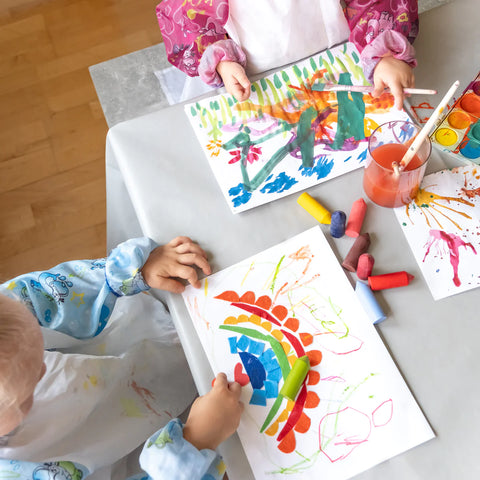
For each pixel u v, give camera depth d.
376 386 0.59
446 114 0.75
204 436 0.59
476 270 0.65
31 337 0.53
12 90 1.75
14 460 0.62
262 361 0.62
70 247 1.52
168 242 0.71
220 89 0.84
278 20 0.86
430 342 0.61
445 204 0.69
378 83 0.77
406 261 0.66
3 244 1.53
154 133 0.79
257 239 0.70
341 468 0.56
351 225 0.68
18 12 1.88
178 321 0.66
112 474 0.79
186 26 0.84
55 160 1.63
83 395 0.72
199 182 0.74
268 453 0.58
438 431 0.57
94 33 1.81
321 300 0.65
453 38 0.82
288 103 0.79
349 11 0.83
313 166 0.74
